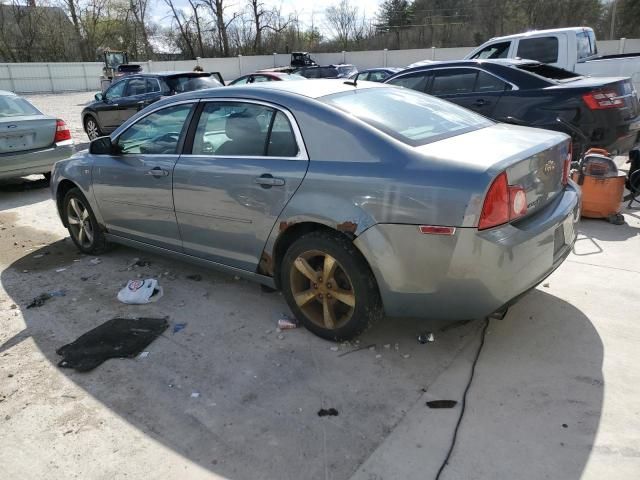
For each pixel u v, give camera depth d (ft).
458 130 10.81
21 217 21.97
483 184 8.38
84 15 164.55
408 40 177.58
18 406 9.30
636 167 18.38
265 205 10.86
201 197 12.16
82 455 8.07
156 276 14.85
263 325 11.78
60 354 10.93
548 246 9.45
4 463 7.98
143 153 13.91
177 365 10.34
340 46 180.24
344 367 10.02
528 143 9.90
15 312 12.96
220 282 14.23
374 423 8.46
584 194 17.34
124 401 9.31
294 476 7.47
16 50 153.99
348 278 10.03
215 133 12.14
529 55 31.32
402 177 9.00
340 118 10.08
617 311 11.50
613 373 9.37
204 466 7.75
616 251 14.87
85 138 43.62
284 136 10.75
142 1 170.30
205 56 165.07
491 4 169.78
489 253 8.50
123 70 76.54
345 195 9.59
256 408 8.96
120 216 14.89
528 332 10.87
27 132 24.86
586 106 19.71
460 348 10.48
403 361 10.13
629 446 7.66
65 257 16.88
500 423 8.30
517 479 7.20
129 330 11.78
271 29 165.68
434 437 8.07
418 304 9.42
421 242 8.86
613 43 79.05
